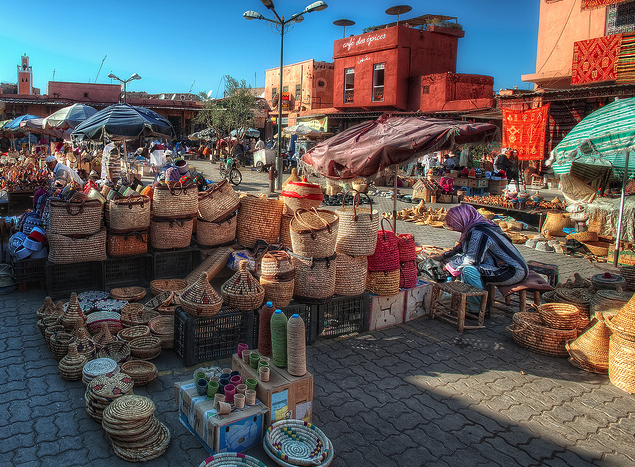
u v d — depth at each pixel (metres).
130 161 21.55
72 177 10.41
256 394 3.31
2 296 5.73
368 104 28.19
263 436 3.21
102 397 3.26
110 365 3.71
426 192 16.92
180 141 35.94
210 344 4.37
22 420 3.34
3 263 6.69
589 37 18.36
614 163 9.23
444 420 3.64
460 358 4.77
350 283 5.07
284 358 3.46
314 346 4.90
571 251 9.84
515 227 12.45
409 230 11.84
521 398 4.02
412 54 26.64
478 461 3.17
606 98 15.91
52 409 3.50
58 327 4.39
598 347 4.56
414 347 4.99
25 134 24.14
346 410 3.71
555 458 3.23
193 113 42.19
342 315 5.18
